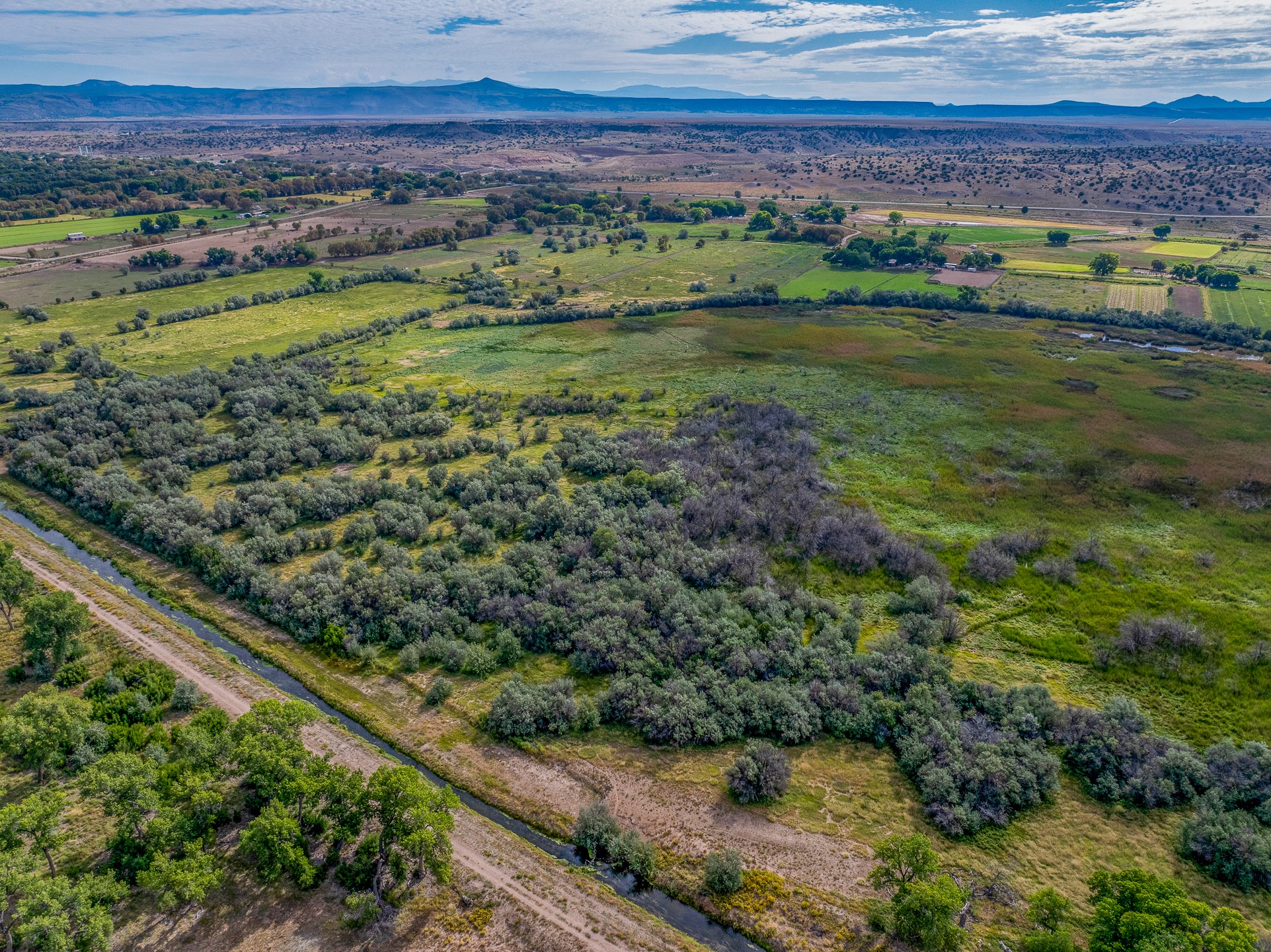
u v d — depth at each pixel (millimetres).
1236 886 41812
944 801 46656
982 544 75625
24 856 36781
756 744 50438
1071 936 38219
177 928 37719
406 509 79938
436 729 52812
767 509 81750
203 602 66250
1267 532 78312
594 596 65625
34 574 67438
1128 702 54125
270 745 42906
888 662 57250
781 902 40938
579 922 39250
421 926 38625
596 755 50938
